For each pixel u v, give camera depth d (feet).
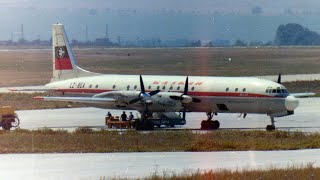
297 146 558.97
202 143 558.97
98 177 409.69
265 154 518.37
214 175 403.34
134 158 497.46
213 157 500.33
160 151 540.52
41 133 655.35
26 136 625.82
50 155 515.50
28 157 504.02
